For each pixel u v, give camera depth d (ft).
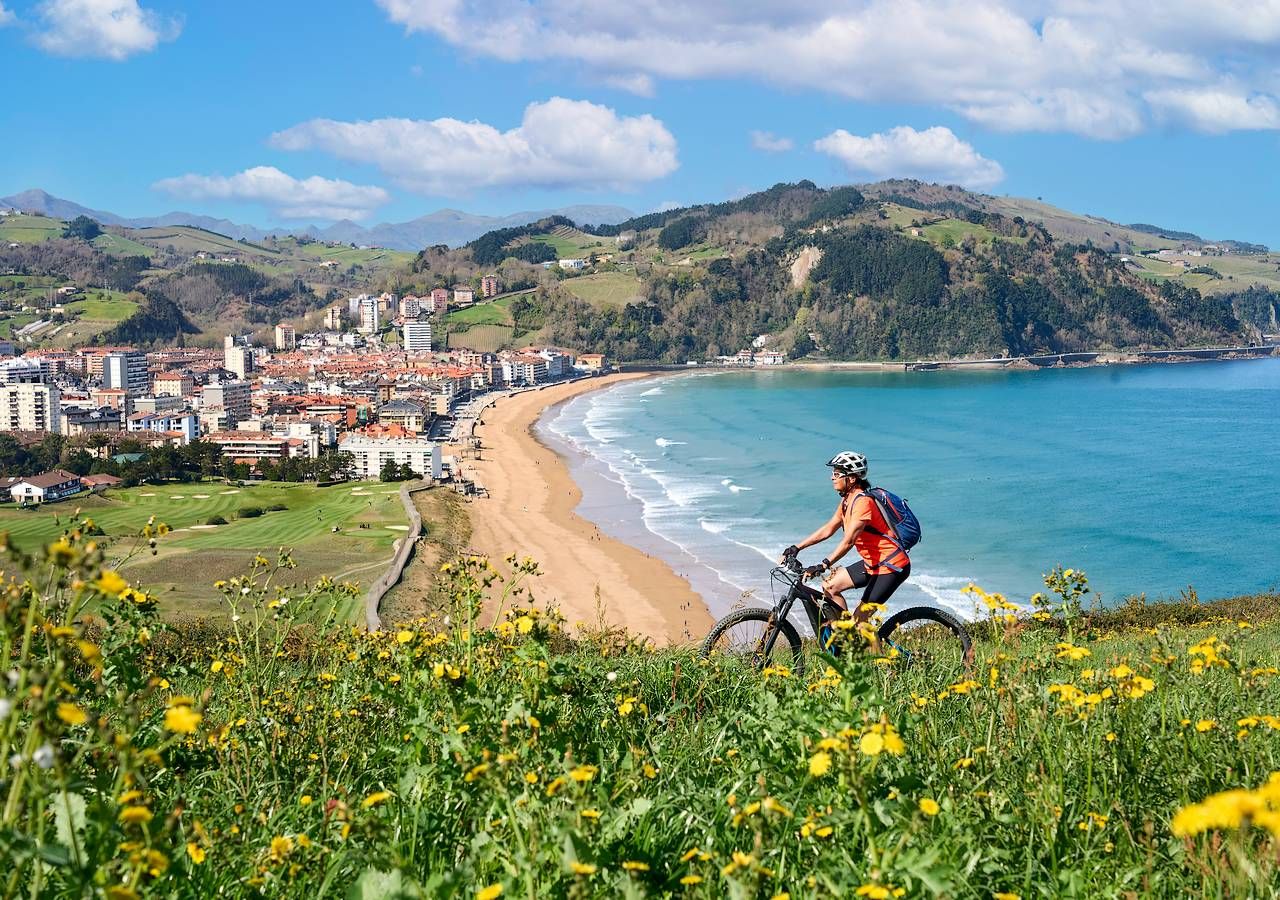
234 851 11.48
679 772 15.52
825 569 28.76
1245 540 244.63
